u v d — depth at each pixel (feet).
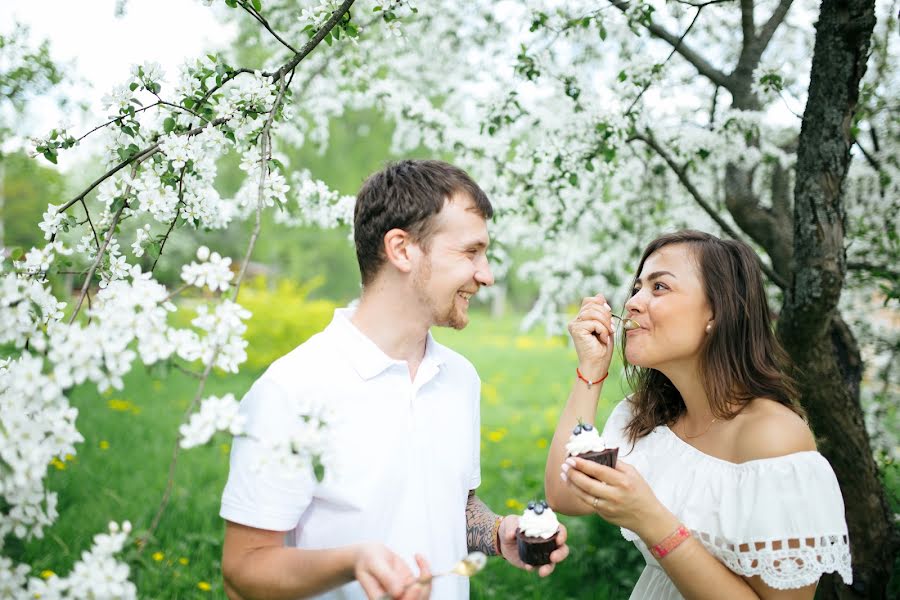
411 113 12.09
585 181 12.39
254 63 14.87
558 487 6.19
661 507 4.86
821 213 7.48
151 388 25.07
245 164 5.89
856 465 8.16
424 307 4.96
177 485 14.67
